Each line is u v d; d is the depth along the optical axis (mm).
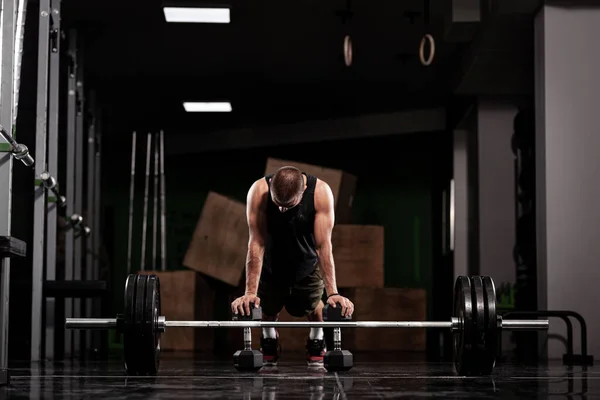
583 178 5938
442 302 10703
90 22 7711
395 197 11516
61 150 6707
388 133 10820
